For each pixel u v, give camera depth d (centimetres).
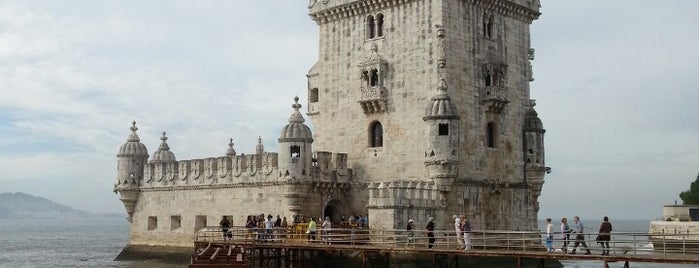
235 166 6291
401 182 5281
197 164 6638
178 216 6812
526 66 6525
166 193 6919
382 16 6125
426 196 5459
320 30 6575
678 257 3791
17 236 19100
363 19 6234
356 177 6172
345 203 6200
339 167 6138
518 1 6394
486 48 6109
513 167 6278
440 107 5556
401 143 5888
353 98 6253
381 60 6012
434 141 5566
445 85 5634
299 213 5816
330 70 6462
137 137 7300
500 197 6112
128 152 7200
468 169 5819
